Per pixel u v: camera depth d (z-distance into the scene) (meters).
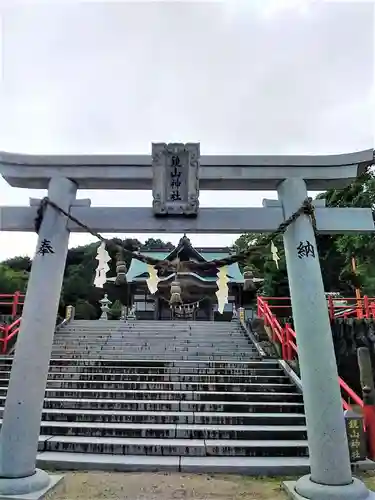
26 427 4.87
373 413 6.78
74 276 36.31
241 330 15.80
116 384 9.52
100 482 5.66
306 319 5.15
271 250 6.00
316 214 5.71
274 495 5.22
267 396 8.83
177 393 8.88
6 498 4.52
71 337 14.74
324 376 4.95
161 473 6.09
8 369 11.10
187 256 19.88
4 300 26.92
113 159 5.70
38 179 5.80
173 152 5.62
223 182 5.84
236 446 6.73
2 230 5.76
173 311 25.83
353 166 5.77
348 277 20.55
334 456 4.74
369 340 11.35
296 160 5.73
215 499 5.11
